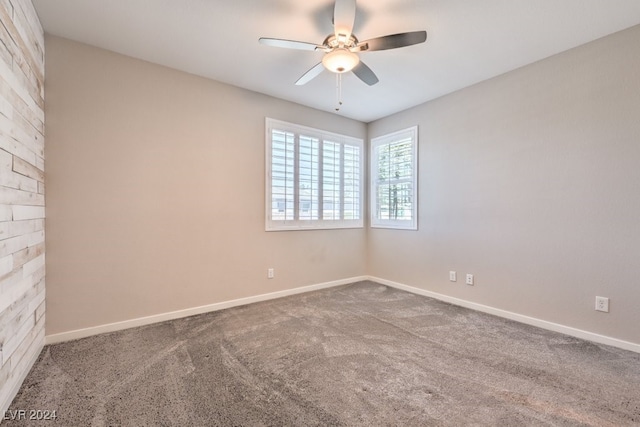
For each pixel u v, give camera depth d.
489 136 3.08
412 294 3.80
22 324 1.80
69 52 2.40
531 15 2.10
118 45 2.50
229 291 3.26
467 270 3.29
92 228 2.50
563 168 2.57
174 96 2.90
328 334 2.55
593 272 2.41
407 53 2.61
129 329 2.64
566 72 2.54
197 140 3.04
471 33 2.32
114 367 1.99
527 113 2.79
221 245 3.20
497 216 3.02
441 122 3.54
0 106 1.50
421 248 3.79
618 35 2.28
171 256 2.90
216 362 2.07
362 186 4.55
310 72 2.38
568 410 1.58
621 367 2.00
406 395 1.71
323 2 2.00
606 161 2.34
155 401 1.65
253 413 1.56
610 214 2.33
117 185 2.61
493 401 1.66
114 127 2.60
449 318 2.94
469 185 3.26
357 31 2.31
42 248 2.21
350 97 3.60
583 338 2.46
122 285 2.64
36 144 2.09
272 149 3.57
